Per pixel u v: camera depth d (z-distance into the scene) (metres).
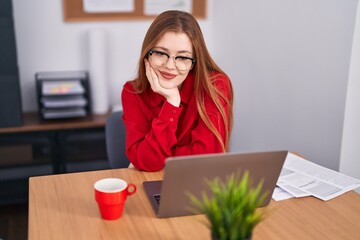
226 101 1.54
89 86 2.81
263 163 1.06
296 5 2.02
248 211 0.78
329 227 1.08
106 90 2.81
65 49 2.83
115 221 1.09
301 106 2.06
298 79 2.06
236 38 2.66
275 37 2.23
